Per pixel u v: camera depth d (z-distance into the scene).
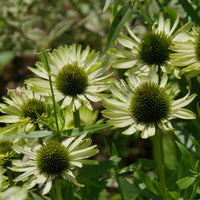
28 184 0.65
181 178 0.67
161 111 0.66
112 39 0.72
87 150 0.66
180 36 0.73
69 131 0.66
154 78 0.69
